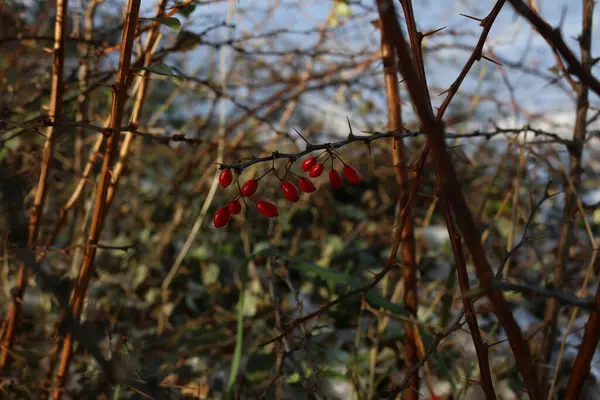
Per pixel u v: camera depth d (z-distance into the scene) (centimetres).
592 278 85
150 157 122
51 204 86
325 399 64
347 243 101
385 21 42
